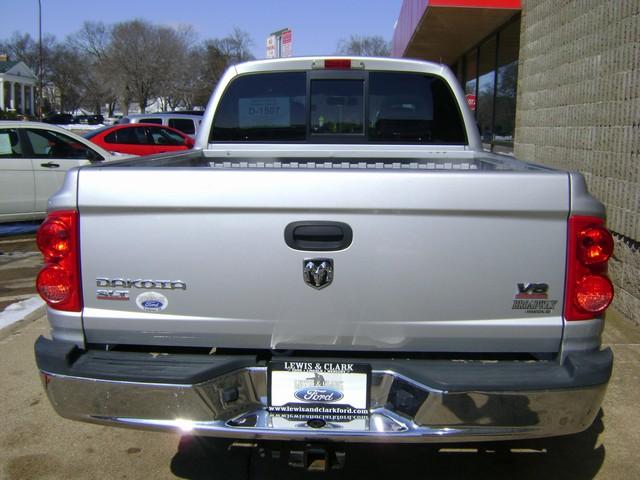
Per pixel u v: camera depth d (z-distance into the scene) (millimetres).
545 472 3344
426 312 2547
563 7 7148
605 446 3580
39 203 9219
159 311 2623
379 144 4496
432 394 2477
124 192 2549
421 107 4488
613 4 5750
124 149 14289
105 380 2557
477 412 2477
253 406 2643
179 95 66500
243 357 2660
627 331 5211
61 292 2639
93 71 74000
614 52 5719
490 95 12344
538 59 8180
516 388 2451
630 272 5477
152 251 2584
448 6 9461
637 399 4074
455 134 4516
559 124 7262
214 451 3561
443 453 3545
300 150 4496
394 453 3549
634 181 5277
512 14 9969
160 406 2557
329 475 3328
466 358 2684
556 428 2514
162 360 2641
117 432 3762
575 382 2471
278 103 4492
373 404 2600
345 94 4469
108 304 2648
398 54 18000
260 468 3391
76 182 2570
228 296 2582
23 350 4930
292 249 2531
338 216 2504
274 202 2500
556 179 2479
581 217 2498
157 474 3330
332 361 2580
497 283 2527
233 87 4477
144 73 64875
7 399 4121
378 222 2502
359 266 2527
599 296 2531
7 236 9523
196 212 2545
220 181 2510
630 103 5375
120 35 65062
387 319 2557
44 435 3707
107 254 2605
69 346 2646
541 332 2553
